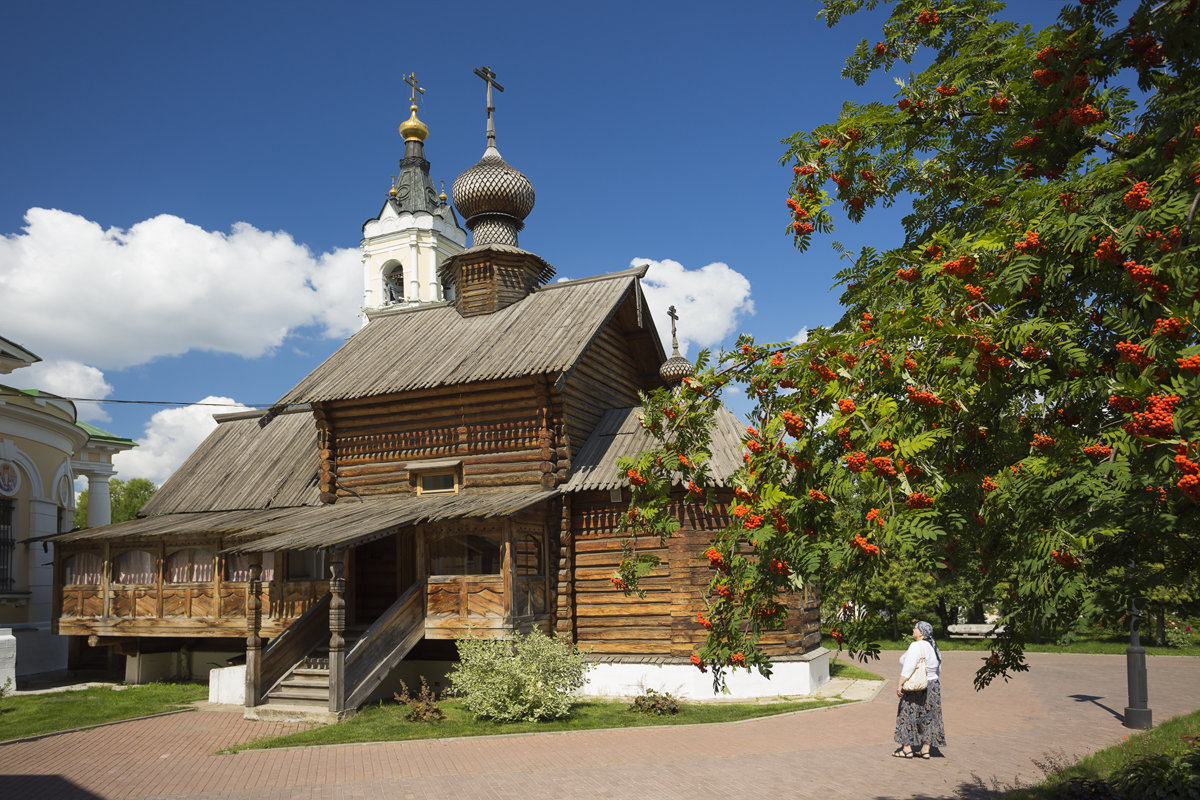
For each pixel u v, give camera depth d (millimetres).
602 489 18453
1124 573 4906
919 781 9852
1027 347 4938
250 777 10914
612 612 18594
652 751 11992
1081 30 5562
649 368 24594
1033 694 17156
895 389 5301
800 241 6504
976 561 5688
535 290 23828
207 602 19562
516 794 9656
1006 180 6250
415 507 18266
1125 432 4375
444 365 20312
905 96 6602
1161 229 4715
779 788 9672
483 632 16719
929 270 5383
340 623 15078
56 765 11797
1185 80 5566
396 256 57906
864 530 4816
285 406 20828
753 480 5629
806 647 19109
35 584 23688
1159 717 14016
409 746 12680
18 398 23031
